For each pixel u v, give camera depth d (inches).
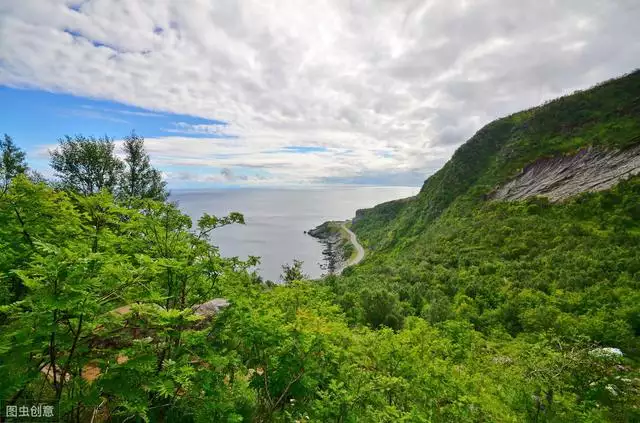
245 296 227.9
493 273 1663.4
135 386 139.3
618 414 342.6
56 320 122.9
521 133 3693.4
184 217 210.1
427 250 2445.9
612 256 1437.0
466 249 2097.7
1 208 180.5
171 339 171.6
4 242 172.1
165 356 169.9
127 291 147.0
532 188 2691.9
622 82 3508.9
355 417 193.2
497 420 273.1
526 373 380.2
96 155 802.8
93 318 140.9
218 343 202.7
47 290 116.5
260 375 208.2
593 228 1782.7
